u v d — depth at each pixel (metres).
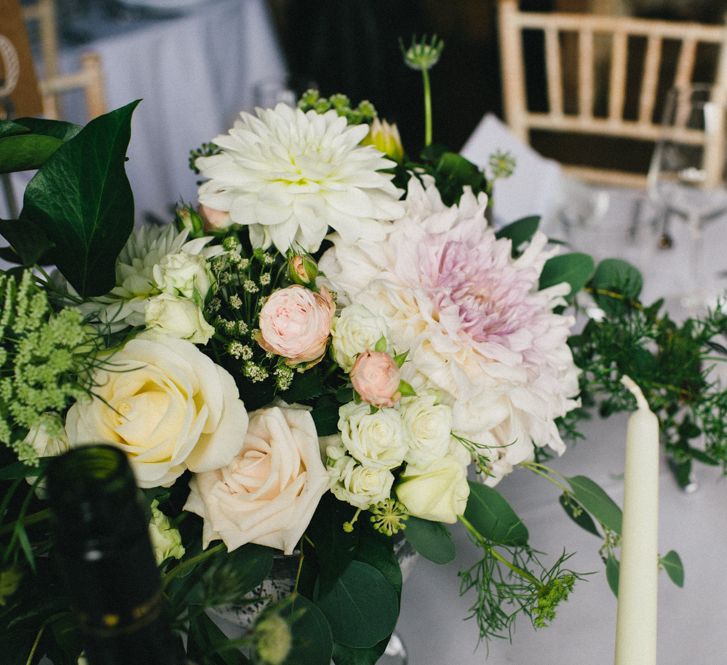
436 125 3.22
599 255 1.19
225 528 0.50
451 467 0.54
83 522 0.31
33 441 0.50
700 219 1.22
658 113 3.31
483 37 3.61
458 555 0.77
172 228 0.60
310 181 0.60
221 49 2.39
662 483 0.86
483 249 0.59
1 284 0.48
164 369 0.49
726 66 1.76
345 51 3.19
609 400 0.80
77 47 2.12
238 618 0.60
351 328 0.51
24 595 0.51
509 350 0.55
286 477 0.51
